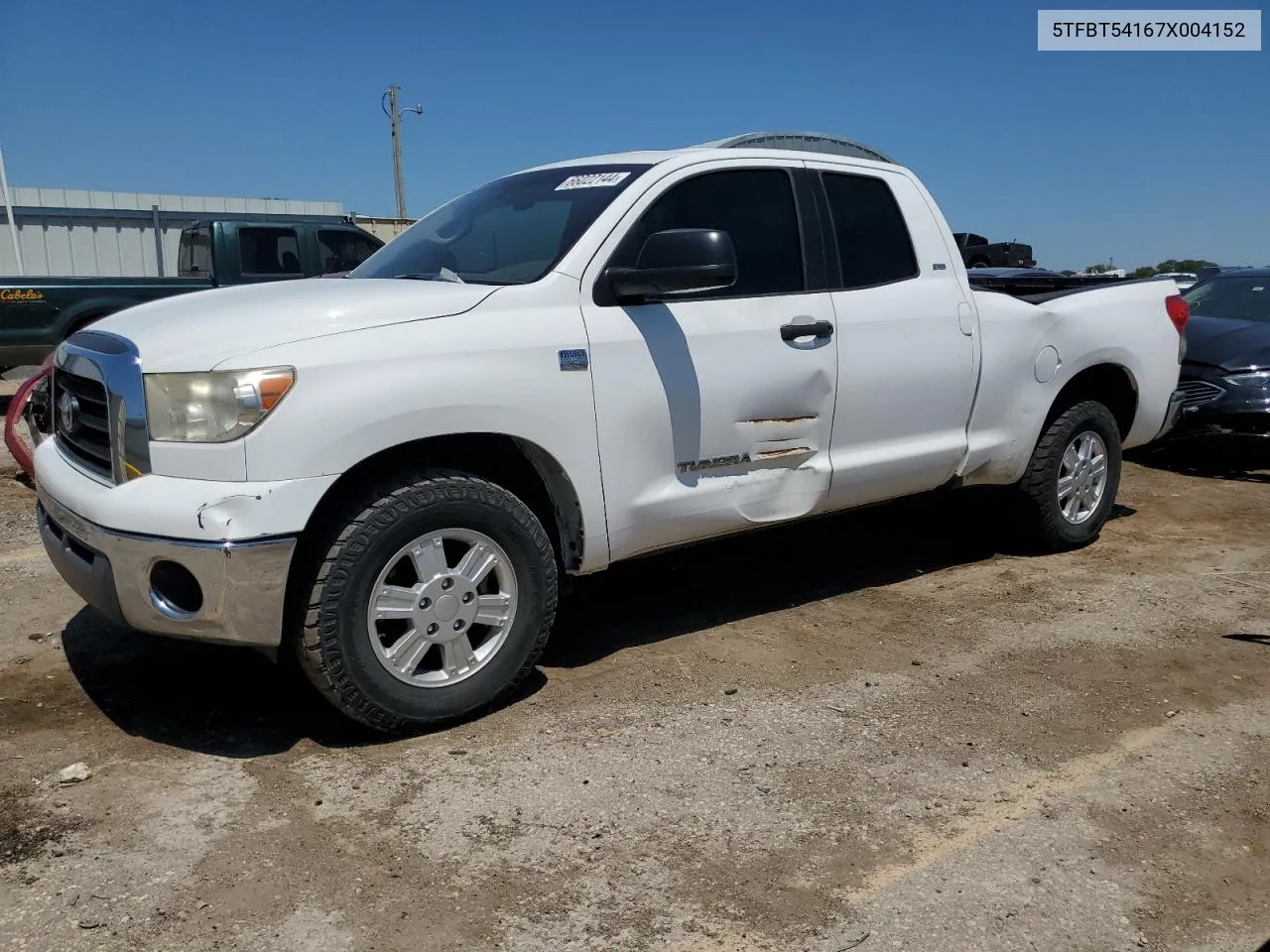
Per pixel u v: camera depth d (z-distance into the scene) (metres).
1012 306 5.03
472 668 3.47
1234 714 3.66
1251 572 5.35
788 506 4.24
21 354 10.12
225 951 2.34
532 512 3.60
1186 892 2.63
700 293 3.98
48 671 3.91
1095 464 5.63
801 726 3.50
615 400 3.67
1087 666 4.06
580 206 3.92
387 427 3.16
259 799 2.99
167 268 20.56
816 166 4.45
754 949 2.38
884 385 4.47
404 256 4.34
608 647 4.23
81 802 2.97
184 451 3.03
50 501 3.45
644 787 3.08
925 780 3.15
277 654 3.19
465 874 2.64
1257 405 7.53
